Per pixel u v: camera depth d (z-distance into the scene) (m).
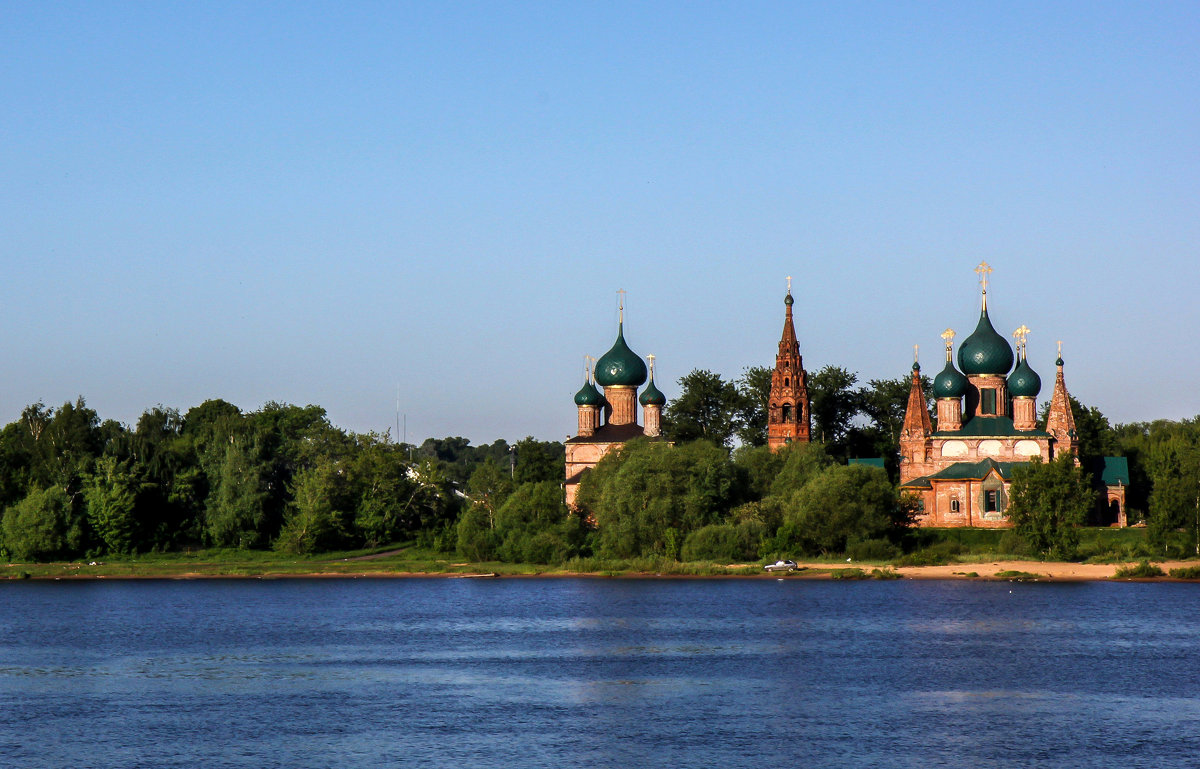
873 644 105.38
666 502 162.12
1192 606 126.44
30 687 91.31
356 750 72.56
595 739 74.50
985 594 136.88
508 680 92.19
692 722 78.38
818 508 161.88
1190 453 169.62
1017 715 79.50
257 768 69.19
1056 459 166.25
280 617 128.75
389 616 128.12
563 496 178.25
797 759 70.19
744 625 116.69
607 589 146.50
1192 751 71.12
